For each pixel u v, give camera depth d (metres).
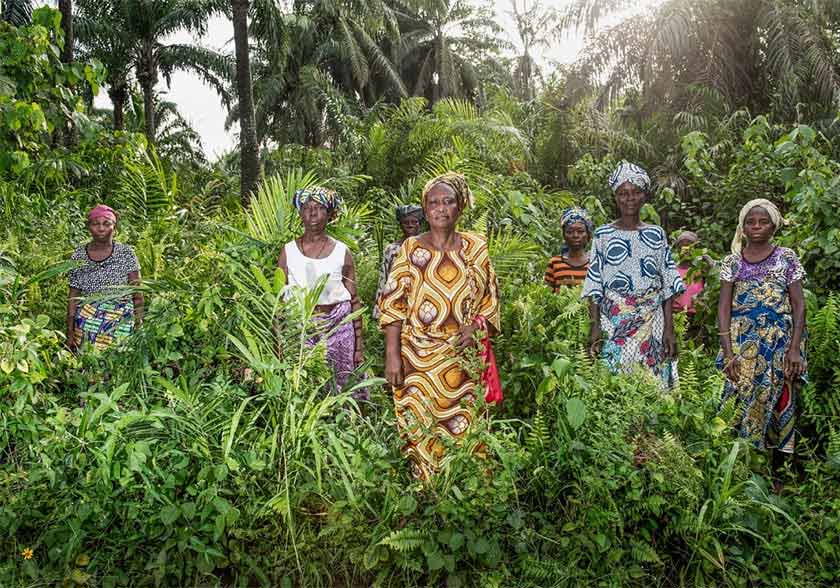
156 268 5.98
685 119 12.83
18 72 7.72
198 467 3.43
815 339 4.61
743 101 13.63
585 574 3.16
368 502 3.42
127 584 3.19
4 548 3.27
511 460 3.31
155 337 4.10
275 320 3.95
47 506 3.37
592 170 11.19
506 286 5.50
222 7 20.89
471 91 33.69
